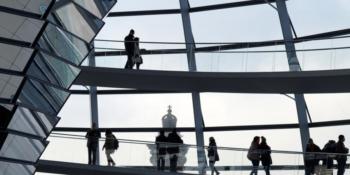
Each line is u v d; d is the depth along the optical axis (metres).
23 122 13.95
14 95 13.30
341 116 31.11
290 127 31.84
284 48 32.19
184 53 31.20
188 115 33.47
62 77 14.76
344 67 27.72
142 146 26.55
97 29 15.46
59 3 13.55
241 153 25.78
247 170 25.61
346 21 31.36
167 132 32.66
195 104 33.19
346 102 31.14
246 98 32.78
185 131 33.28
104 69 30.08
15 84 13.27
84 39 15.12
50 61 14.07
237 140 32.44
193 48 30.89
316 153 24.81
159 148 26.42
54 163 26.95
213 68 29.86
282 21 32.41
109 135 27.28
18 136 13.96
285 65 28.61
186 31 33.84
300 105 31.62
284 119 32.00
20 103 13.48
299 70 28.31
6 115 13.40
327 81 27.86
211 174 25.88
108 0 15.41
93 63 30.39
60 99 15.09
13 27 13.02
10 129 13.56
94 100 34.47
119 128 34.03
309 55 28.31
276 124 32.03
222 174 25.81
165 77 30.06
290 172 25.02
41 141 14.93
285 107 32.09
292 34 32.47
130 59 30.30
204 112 33.16
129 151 26.59
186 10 34.09
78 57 15.19
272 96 32.41
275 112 32.22
